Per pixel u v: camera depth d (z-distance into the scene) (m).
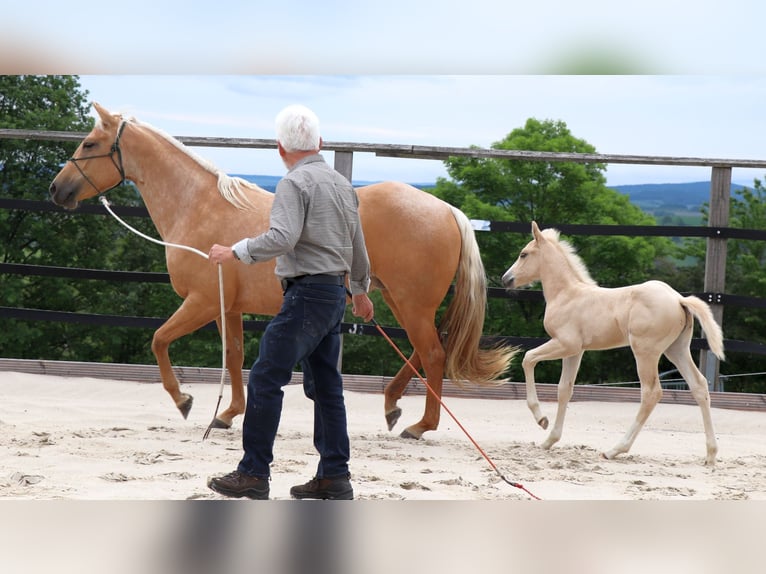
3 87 25.77
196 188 10.38
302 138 6.55
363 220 10.30
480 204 29.00
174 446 9.34
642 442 11.34
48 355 26.30
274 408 6.32
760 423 12.88
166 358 10.37
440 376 10.66
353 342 27.61
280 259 6.50
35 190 25.22
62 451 8.64
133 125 10.56
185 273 10.25
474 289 10.68
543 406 13.79
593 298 10.16
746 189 35.75
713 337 9.50
